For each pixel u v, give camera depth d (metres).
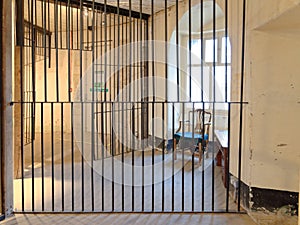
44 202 3.56
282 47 2.99
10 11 3.19
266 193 3.12
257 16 2.93
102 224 2.92
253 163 3.17
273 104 3.07
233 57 3.67
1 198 3.06
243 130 3.38
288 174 3.05
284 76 3.01
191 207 3.42
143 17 6.51
